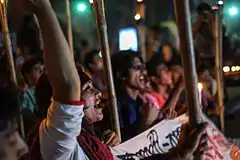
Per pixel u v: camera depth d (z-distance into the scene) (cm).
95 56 659
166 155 302
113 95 433
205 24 758
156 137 434
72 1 1002
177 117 445
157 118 504
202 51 782
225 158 421
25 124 455
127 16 1186
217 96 730
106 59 427
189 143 293
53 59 246
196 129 292
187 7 288
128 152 420
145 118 502
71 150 268
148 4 1200
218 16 704
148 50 912
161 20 1202
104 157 309
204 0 905
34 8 238
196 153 295
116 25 1178
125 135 523
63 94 253
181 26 289
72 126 258
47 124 263
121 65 549
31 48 691
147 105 504
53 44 244
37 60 595
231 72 1070
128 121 528
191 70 290
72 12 1000
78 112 258
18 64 692
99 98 361
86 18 999
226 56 1075
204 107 737
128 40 1040
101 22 421
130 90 546
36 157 275
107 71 429
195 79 291
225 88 980
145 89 563
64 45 246
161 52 794
